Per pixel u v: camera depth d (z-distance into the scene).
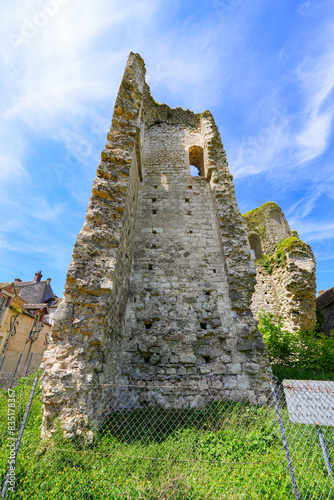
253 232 20.62
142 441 4.77
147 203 10.91
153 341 7.93
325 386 3.57
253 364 7.45
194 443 4.67
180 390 7.18
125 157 8.20
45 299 28.03
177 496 3.34
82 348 5.41
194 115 13.98
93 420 4.84
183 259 9.51
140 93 9.71
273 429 4.78
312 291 13.98
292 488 3.38
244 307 8.27
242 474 3.78
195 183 11.53
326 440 4.44
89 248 6.47
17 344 16.67
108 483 3.49
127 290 8.54
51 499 3.17
